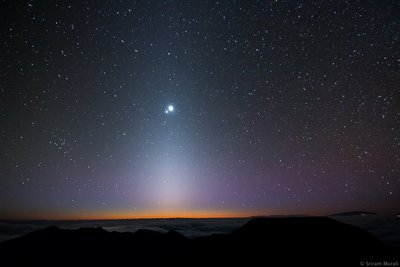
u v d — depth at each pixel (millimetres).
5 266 20328
